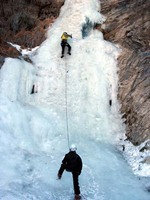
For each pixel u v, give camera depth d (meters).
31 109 13.41
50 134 12.72
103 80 14.84
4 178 9.96
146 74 14.38
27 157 11.23
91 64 15.36
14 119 12.34
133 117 13.54
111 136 13.40
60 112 13.85
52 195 9.70
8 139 11.62
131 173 11.47
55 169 10.91
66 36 15.46
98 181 10.71
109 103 14.48
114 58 15.91
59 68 15.23
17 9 18.39
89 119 13.75
